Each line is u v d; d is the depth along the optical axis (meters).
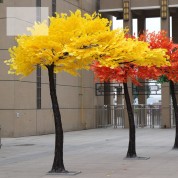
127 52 13.94
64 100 37.56
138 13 43.88
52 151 22.02
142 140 27.64
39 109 33.53
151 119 42.50
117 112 43.38
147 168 14.98
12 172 14.59
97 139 29.36
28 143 26.69
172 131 36.88
